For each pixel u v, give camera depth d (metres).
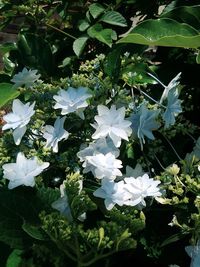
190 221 0.36
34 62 0.52
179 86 0.40
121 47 0.42
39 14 0.62
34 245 0.34
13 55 0.54
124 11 0.60
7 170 0.34
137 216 0.37
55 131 0.36
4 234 0.34
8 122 0.37
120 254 0.37
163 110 0.39
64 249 0.32
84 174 0.37
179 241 0.37
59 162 0.37
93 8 0.56
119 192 0.33
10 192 0.35
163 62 0.51
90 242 0.31
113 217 0.32
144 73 0.42
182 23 0.42
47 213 0.34
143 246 0.37
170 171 0.35
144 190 0.33
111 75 0.41
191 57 0.49
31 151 0.37
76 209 0.32
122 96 0.39
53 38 0.62
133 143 0.39
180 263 0.37
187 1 0.52
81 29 0.56
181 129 0.39
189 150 0.44
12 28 0.93
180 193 0.34
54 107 0.36
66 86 0.39
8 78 0.54
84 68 0.41
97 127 0.35
